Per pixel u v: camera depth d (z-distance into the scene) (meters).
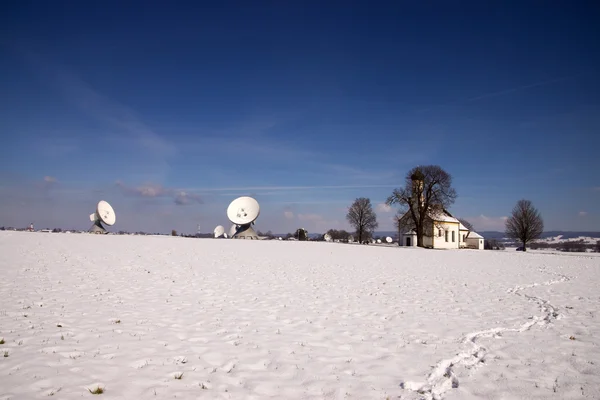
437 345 8.80
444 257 38.91
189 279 18.47
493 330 10.27
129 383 6.10
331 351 8.20
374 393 6.14
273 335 9.28
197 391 5.94
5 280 15.58
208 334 9.16
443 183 62.44
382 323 10.80
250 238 66.44
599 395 6.29
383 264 29.83
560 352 8.44
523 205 79.38
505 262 33.91
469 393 6.27
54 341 8.09
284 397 5.88
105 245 34.16
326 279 20.14
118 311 11.22
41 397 5.45
